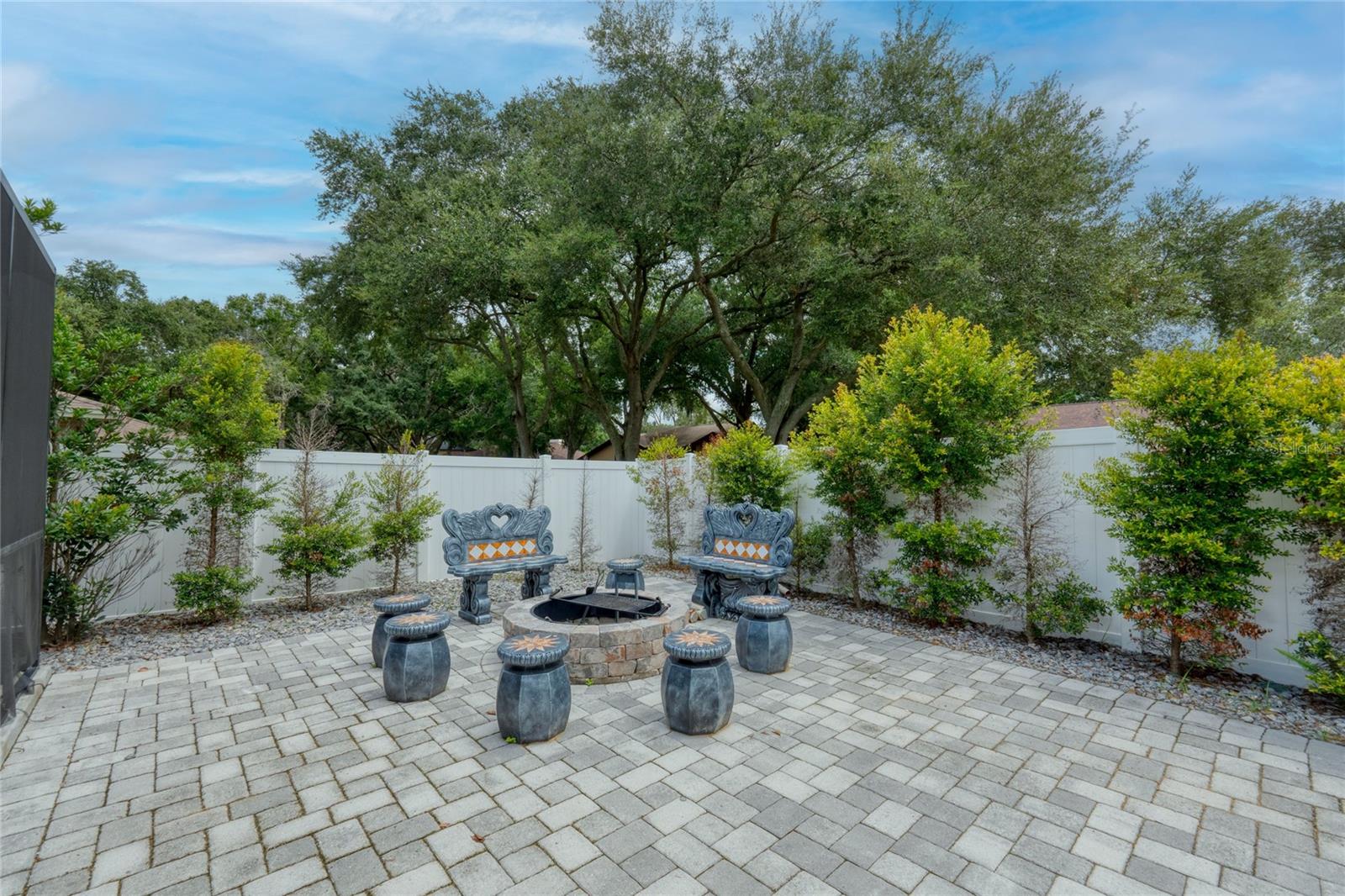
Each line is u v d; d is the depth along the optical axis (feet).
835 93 40.96
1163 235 57.41
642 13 42.39
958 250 39.93
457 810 8.71
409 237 51.24
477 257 48.16
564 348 62.03
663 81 42.83
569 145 47.42
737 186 42.83
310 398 78.69
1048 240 41.65
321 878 7.21
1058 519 17.26
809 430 22.74
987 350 18.63
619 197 44.34
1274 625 13.65
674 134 42.22
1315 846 7.93
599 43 43.06
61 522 15.14
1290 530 12.82
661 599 17.78
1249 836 8.14
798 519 25.14
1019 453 17.53
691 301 70.13
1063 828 8.34
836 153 41.29
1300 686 13.25
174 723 11.76
